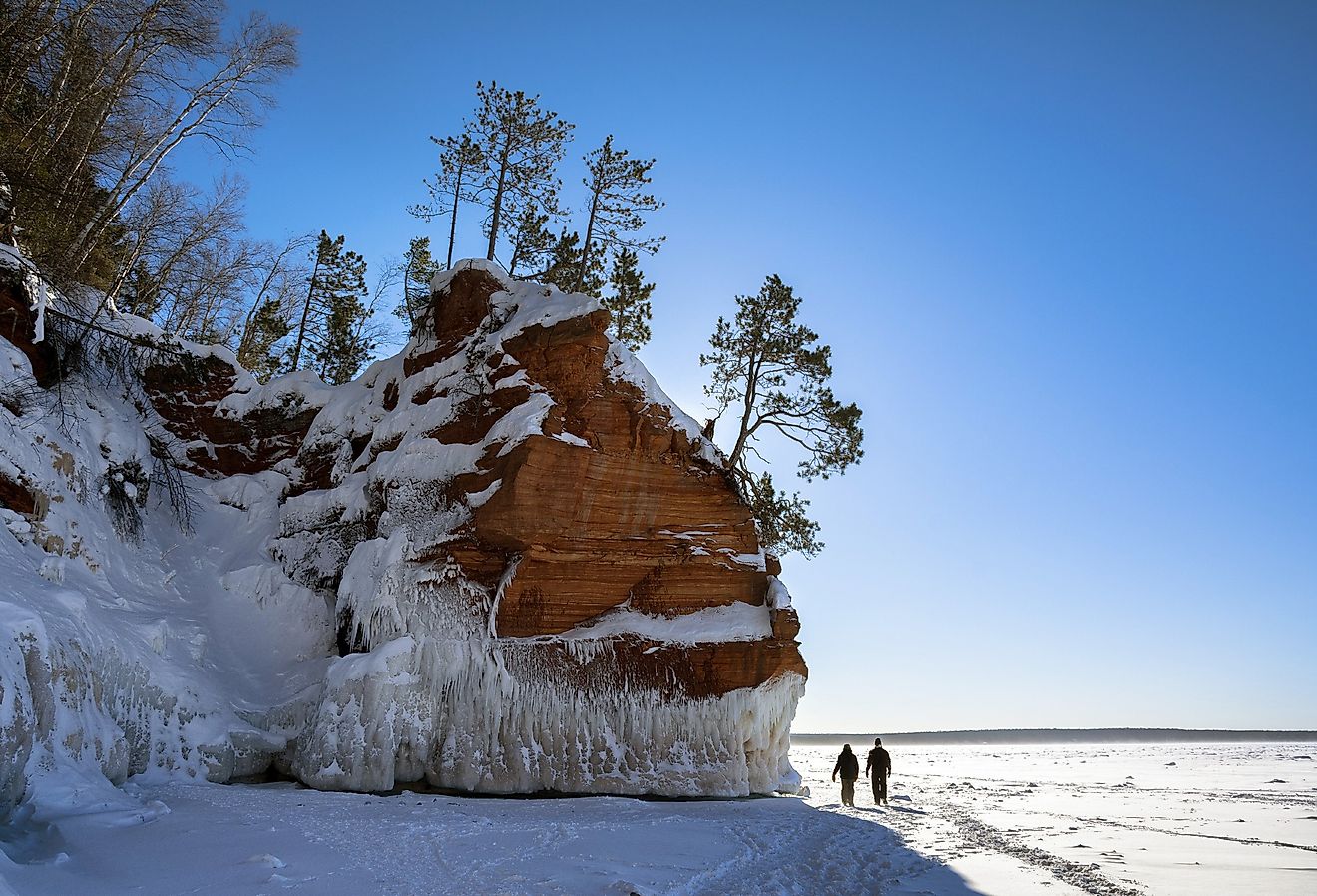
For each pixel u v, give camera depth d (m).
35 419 20.64
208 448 28.03
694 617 23.83
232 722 19.81
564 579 23.20
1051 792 38.62
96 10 29.33
